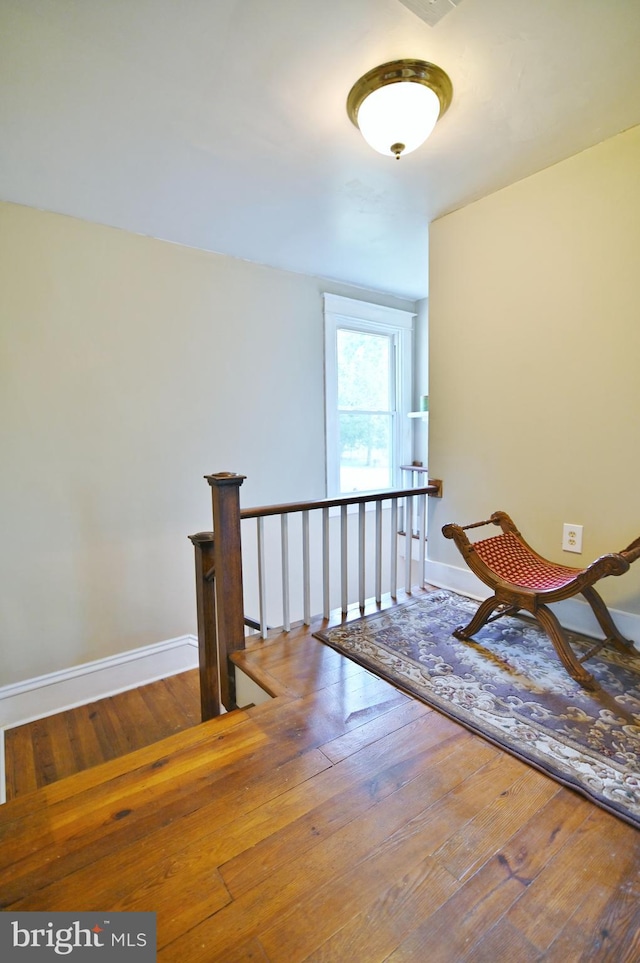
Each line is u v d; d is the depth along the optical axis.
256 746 1.36
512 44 1.35
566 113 1.66
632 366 1.85
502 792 1.18
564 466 2.11
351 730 1.43
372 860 0.99
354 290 3.64
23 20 1.23
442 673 1.76
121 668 2.71
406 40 1.33
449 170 2.03
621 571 1.53
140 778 1.23
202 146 1.82
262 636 2.10
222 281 2.95
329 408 3.54
